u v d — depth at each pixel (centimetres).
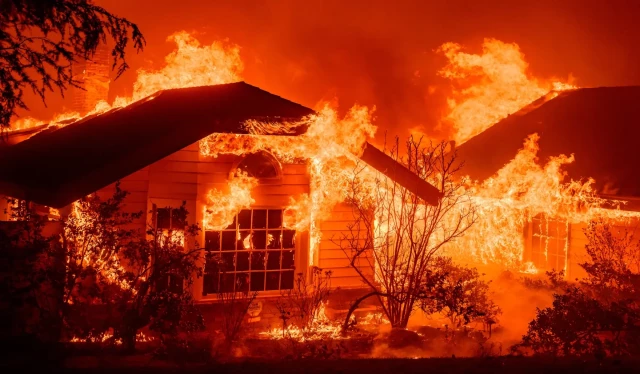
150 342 979
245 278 1198
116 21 747
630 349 916
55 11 716
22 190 993
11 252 822
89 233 909
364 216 1230
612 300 1095
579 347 881
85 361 808
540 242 1567
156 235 950
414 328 1184
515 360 834
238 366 783
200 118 1145
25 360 796
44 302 914
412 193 1224
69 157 1046
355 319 1177
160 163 1148
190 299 960
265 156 1203
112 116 1288
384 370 752
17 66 694
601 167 1513
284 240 1242
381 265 1205
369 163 1226
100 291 936
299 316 1215
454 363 806
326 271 1226
